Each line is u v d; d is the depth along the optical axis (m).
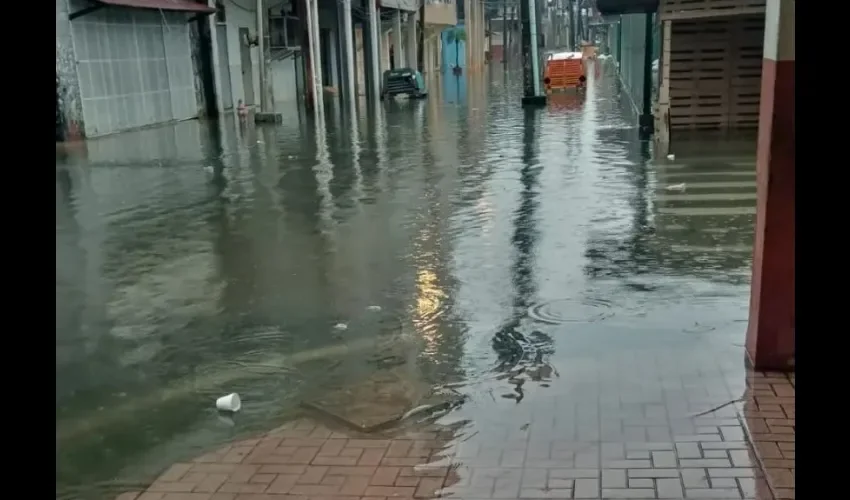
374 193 11.43
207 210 10.57
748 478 3.61
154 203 11.11
